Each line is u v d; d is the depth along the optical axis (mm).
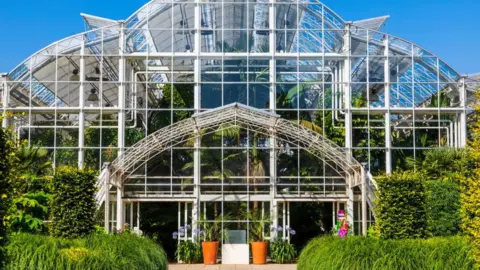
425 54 28578
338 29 28609
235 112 25906
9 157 11102
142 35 28656
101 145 27844
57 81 28141
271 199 27578
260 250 26312
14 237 15367
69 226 19984
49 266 14500
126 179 27391
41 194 21812
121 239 18078
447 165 26328
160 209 28219
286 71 28422
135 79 28484
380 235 20016
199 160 27641
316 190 27641
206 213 27531
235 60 28500
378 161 28047
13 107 27797
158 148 26781
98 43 28375
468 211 15836
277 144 27781
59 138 27875
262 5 28828
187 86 28359
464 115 28203
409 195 19938
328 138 27984
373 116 28312
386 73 28422
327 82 28250
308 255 19203
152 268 17750
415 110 28250
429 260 16266
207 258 26266
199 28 28609
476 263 15547
